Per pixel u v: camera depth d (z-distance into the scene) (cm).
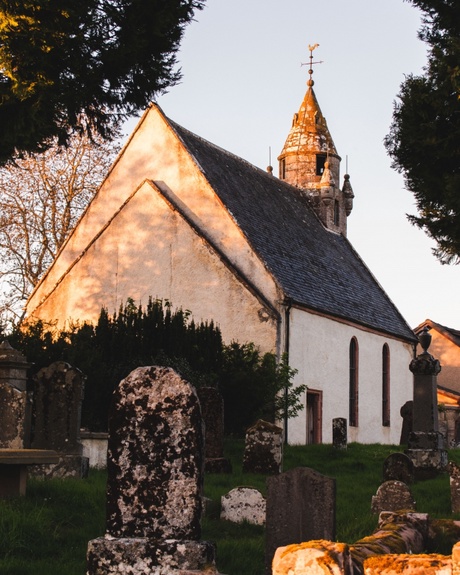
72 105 1919
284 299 3147
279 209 3944
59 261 3591
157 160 3456
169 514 757
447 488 1742
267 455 1902
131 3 1889
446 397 5584
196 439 762
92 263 3462
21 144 1888
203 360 2739
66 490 1295
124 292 3384
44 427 1720
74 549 1038
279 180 4356
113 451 774
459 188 1742
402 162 1870
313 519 952
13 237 4194
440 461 2156
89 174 4272
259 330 3116
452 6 1808
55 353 2383
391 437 4109
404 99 1842
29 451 1246
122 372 2461
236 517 1302
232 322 3162
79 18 1788
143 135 3506
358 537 1155
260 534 1239
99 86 1938
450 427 5388
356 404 3788
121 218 3441
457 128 1808
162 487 761
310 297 3412
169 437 766
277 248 3488
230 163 3844
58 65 1850
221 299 3195
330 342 3534
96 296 3431
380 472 2172
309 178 4541
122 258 3412
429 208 1861
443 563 573
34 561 986
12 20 1714
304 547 586
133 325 2705
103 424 2370
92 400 2336
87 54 1881
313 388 3362
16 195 4197
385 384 4141
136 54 1909
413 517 1034
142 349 2669
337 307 3641
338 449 2633
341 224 4600
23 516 1098
